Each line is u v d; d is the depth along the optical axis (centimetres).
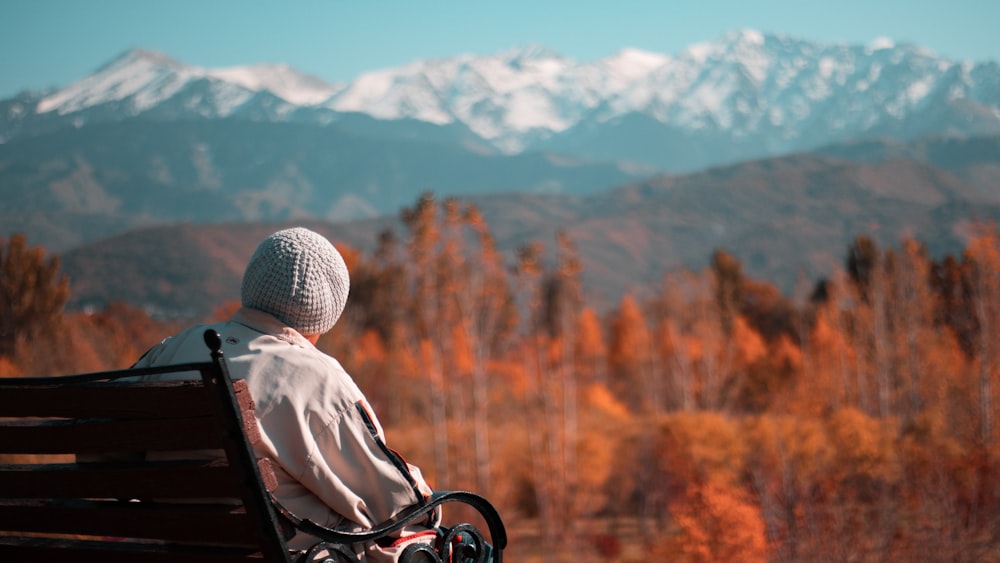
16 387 181
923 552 1426
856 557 1440
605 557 2664
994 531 1480
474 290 3700
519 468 3503
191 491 174
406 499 200
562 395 3878
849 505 1639
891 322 4612
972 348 3788
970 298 3934
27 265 3772
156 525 181
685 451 3023
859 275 5819
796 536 1517
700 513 1636
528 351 4134
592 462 3266
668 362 6025
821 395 4247
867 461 2094
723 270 7400
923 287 4506
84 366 3472
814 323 5738
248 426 169
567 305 4275
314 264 208
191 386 166
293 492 195
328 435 195
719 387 5300
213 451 186
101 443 177
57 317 3734
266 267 207
